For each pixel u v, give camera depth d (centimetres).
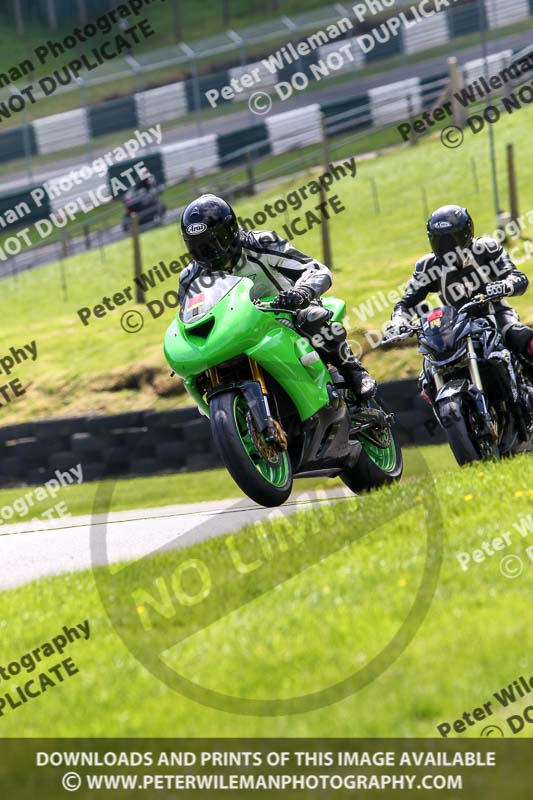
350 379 2519
